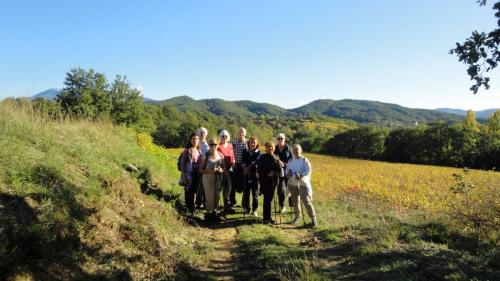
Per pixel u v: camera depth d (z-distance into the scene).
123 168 8.87
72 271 4.61
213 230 8.16
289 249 6.75
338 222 9.32
